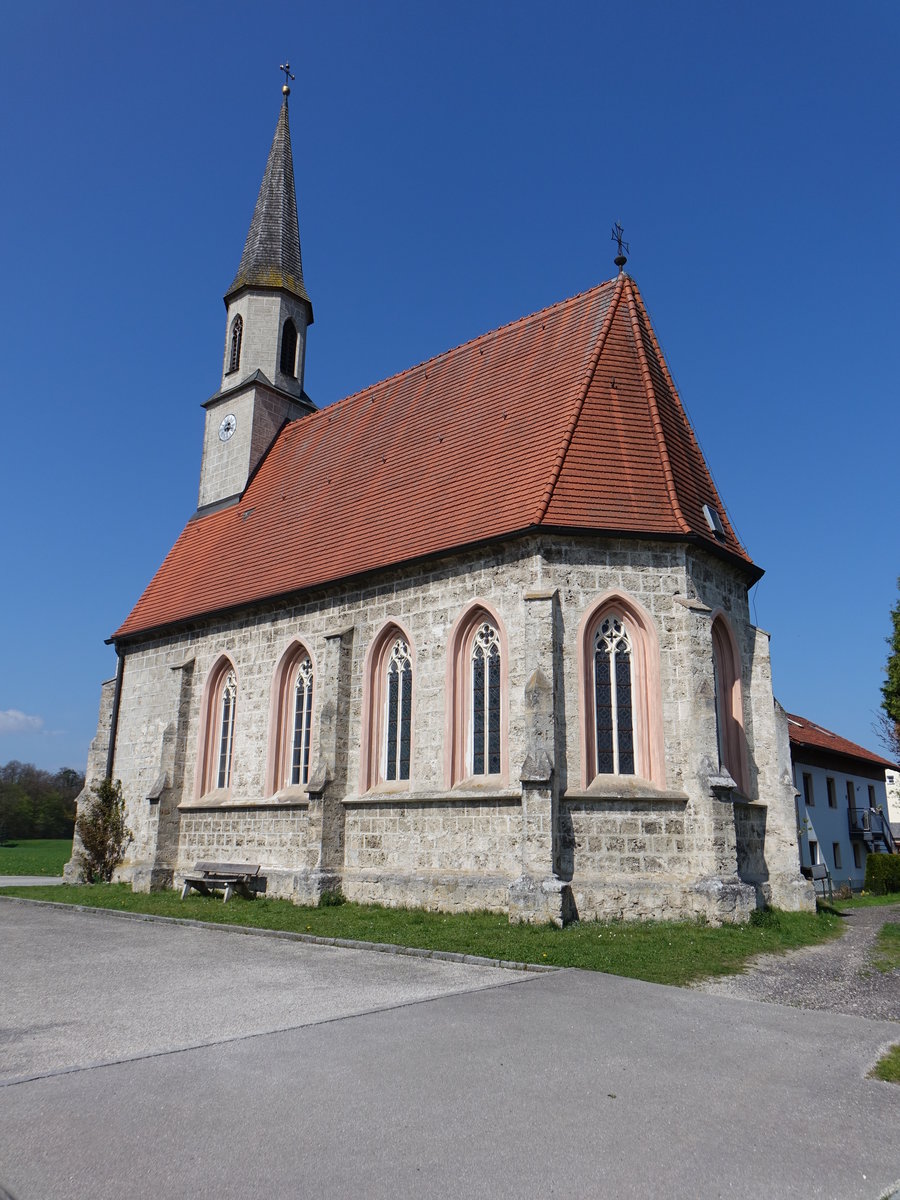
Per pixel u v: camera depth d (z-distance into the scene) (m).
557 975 13.60
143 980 13.40
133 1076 8.55
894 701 42.88
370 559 24.56
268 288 37.44
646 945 15.98
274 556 29.19
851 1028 10.85
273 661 27.16
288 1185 6.24
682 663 20.20
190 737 29.39
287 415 37.06
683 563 20.81
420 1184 6.30
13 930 19.14
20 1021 10.80
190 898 25.20
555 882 18.11
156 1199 6.00
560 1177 6.50
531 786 18.75
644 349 24.45
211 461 36.88
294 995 12.23
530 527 20.34
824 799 43.88
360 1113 7.62
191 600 31.36
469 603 21.84
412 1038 9.95
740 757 21.98
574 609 20.36
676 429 24.02
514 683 20.55
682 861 19.17
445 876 20.64
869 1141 7.35
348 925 18.69
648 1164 6.77
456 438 26.22
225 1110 7.65
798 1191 6.40
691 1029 10.61
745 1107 8.04
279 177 39.66
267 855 25.59
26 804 91.12
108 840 31.52
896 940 18.05
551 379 24.89
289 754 26.30
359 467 29.30
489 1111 7.73
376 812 22.58
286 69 41.88
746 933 17.28
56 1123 7.32
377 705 23.83
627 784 19.62
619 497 21.16
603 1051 9.59
